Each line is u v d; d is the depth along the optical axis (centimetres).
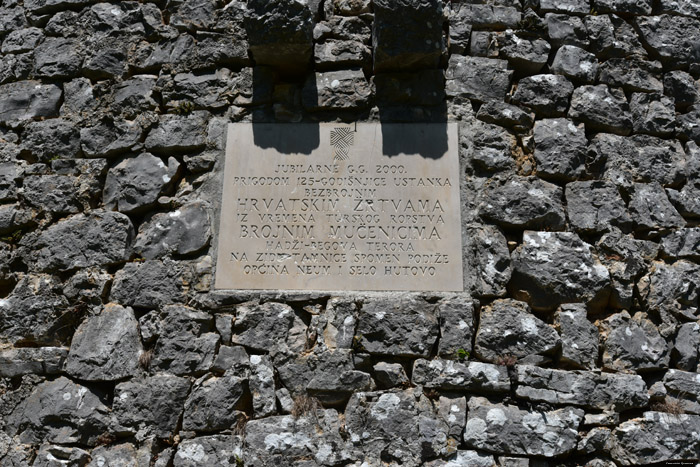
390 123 268
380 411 232
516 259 253
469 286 249
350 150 265
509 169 265
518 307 247
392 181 261
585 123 276
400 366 238
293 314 246
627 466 231
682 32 297
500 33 283
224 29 284
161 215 262
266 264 252
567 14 291
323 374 237
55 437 237
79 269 259
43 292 257
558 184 267
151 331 246
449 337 241
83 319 253
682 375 245
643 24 295
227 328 245
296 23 253
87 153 275
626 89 285
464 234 255
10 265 266
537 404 235
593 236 262
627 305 252
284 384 238
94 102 283
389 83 272
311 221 256
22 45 299
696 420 238
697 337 252
